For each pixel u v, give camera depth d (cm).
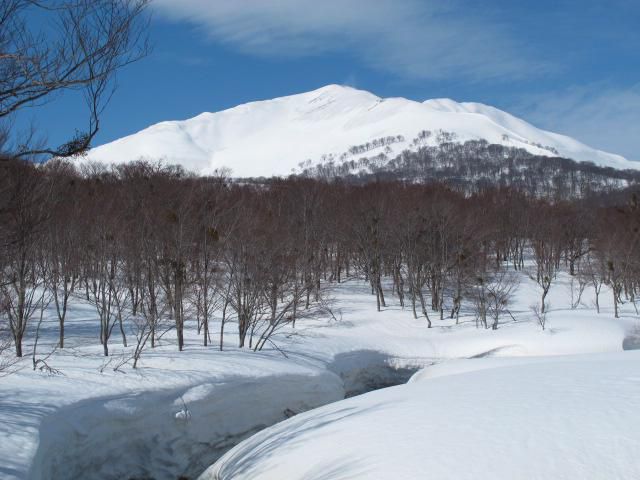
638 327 3675
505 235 6178
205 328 2764
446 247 4297
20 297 2247
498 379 1720
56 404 1659
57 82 723
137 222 2942
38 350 2489
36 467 1291
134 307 2891
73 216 2738
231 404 2095
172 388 1967
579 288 5475
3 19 713
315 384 2448
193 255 2991
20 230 1928
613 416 1152
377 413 1462
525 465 966
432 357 3456
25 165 1866
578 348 3362
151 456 1833
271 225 3466
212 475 1545
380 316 4047
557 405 1277
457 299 4134
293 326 3478
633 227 5247
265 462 1348
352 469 1089
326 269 5259
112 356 2281
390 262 4697
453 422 1246
